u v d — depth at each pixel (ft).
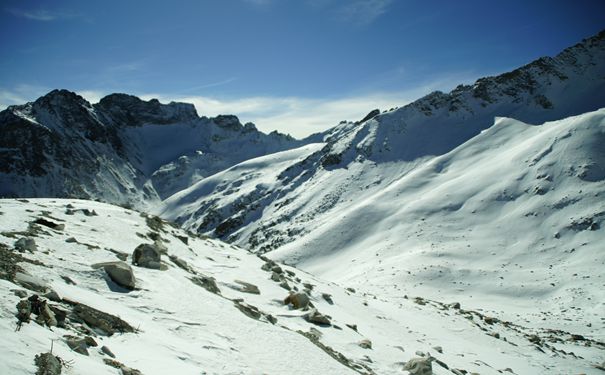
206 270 63.31
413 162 638.94
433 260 290.56
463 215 379.14
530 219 334.85
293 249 408.87
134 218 73.41
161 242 63.26
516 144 526.57
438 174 525.34
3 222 46.57
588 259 259.19
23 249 37.19
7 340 19.98
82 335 25.52
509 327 122.31
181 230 85.61
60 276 34.50
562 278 239.50
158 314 35.47
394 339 67.62
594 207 314.14
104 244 51.83
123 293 36.83
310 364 36.76
